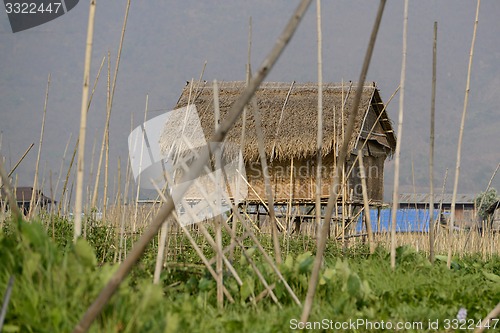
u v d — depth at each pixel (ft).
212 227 70.59
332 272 33.99
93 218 52.54
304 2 17.16
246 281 31.32
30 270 21.94
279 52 17.16
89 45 25.43
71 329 19.75
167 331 20.18
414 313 30.60
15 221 25.59
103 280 21.93
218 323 26.61
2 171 23.80
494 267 61.46
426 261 44.83
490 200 220.23
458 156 46.14
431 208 46.06
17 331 20.31
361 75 24.48
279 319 27.71
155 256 47.50
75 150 48.39
